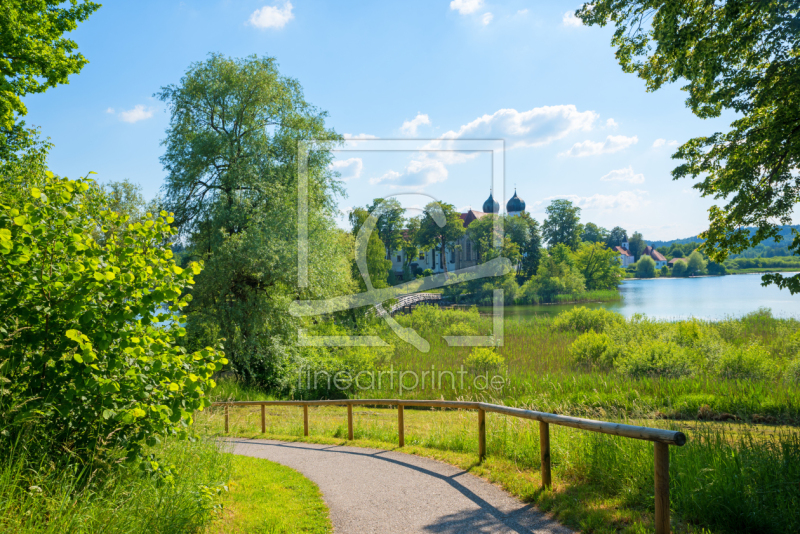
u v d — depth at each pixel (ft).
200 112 65.87
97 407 11.71
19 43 41.06
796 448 16.70
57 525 9.25
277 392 59.77
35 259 11.48
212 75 64.90
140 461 12.69
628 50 31.55
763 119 28.60
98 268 11.66
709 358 55.11
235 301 61.21
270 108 68.03
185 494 12.73
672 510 13.53
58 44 45.39
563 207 329.93
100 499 10.90
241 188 63.62
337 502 16.20
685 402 38.63
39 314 11.44
